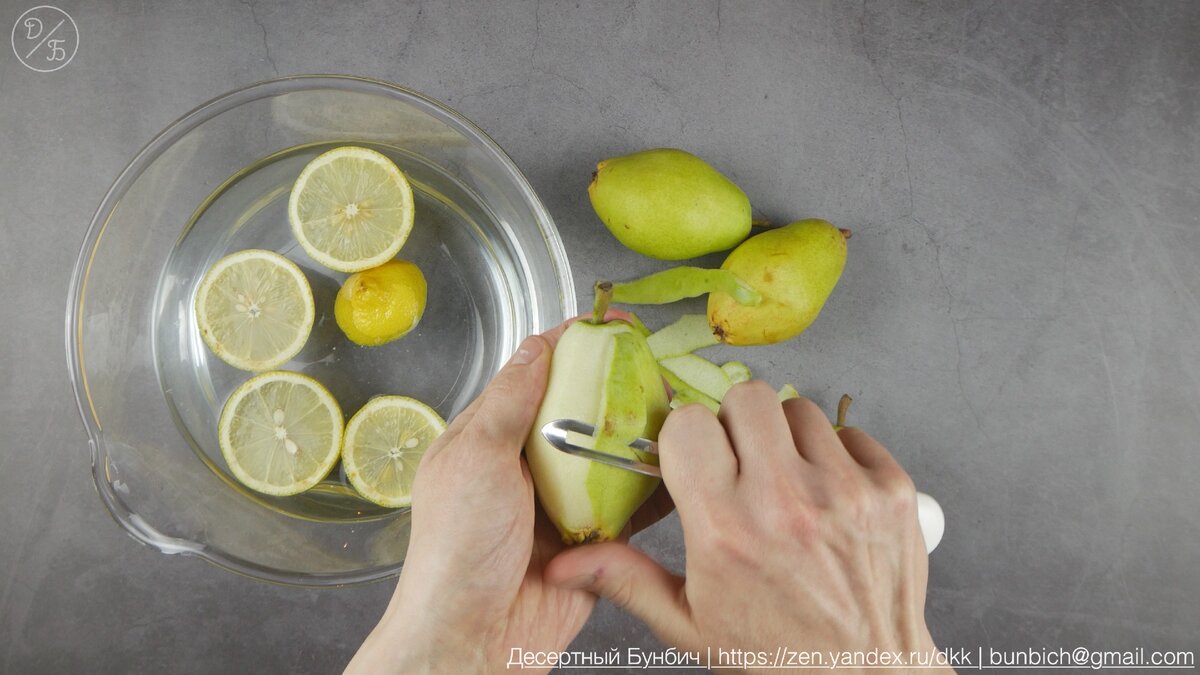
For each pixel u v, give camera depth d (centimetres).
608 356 42
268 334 55
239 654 59
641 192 54
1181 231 60
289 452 55
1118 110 60
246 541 55
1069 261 60
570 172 59
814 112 60
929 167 60
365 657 42
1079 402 60
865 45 60
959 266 60
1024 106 60
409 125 56
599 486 42
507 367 43
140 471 55
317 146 56
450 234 57
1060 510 60
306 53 59
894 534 39
